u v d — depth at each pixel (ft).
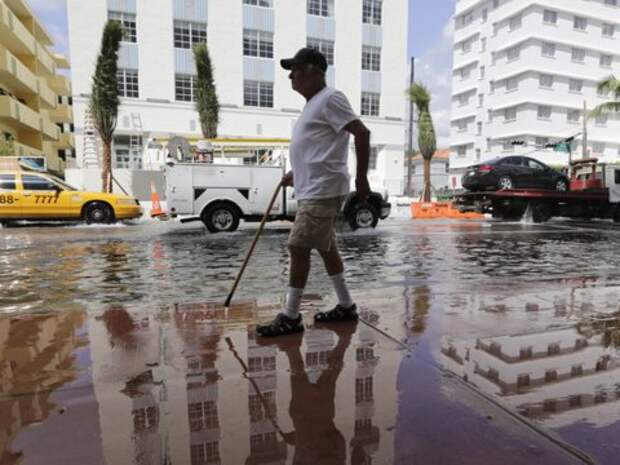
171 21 80.89
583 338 8.65
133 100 79.10
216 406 5.90
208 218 35.76
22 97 102.47
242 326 9.46
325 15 91.20
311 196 8.78
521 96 144.05
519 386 6.48
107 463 4.66
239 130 86.38
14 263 20.38
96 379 6.75
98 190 65.41
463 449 4.89
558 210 51.65
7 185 42.24
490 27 155.02
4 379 6.77
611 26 149.79
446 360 7.50
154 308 11.07
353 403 5.97
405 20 96.63
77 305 12.53
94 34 76.13
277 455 4.79
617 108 86.74
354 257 22.48
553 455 4.77
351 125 8.54
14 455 4.80
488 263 20.62
